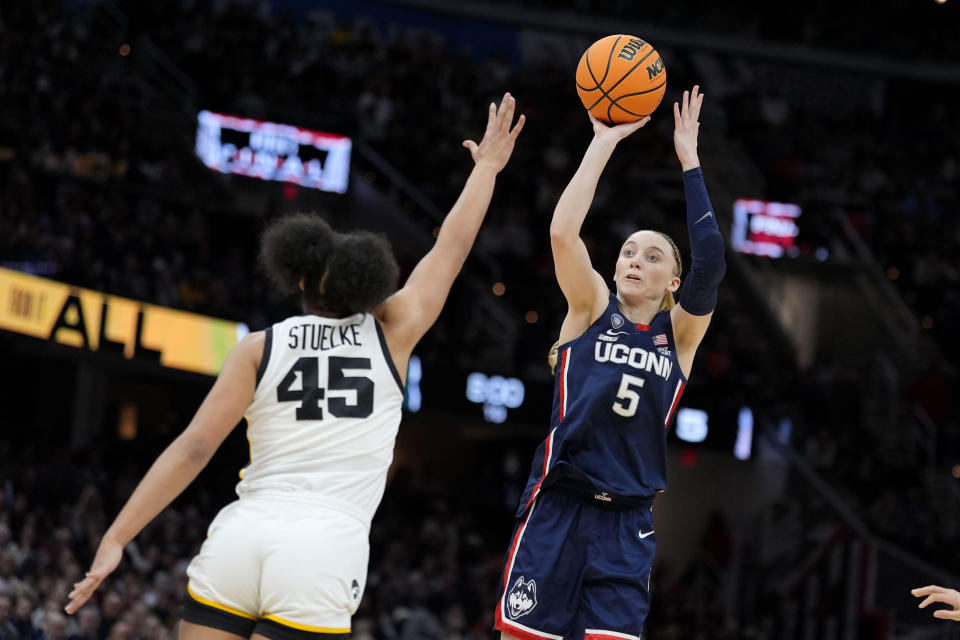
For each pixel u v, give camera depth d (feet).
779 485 92.22
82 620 53.26
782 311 108.47
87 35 92.38
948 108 122.21
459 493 94.07
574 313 20.93
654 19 115.75
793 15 118.52
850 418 96.07
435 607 72.59
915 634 88.38
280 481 15.98
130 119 86.22
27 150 77.87
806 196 110.32
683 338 20.98
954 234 113.29
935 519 92.99
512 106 18.51
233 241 90.43
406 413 78.59
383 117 104.78
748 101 117.50
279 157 93.35
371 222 96.84
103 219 77.61
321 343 16.52
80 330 66.13
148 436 78.07
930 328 107.34
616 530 20.01
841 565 88.94
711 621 83.97
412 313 17.17
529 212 101.96
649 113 21.18
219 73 96.99
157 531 65.00
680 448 87.30
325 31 110.73
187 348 71.41
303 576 15.44
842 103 123.03
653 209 105.19
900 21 120.57
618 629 19.61
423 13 115.55
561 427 20.20
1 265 62.75
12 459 67.67
